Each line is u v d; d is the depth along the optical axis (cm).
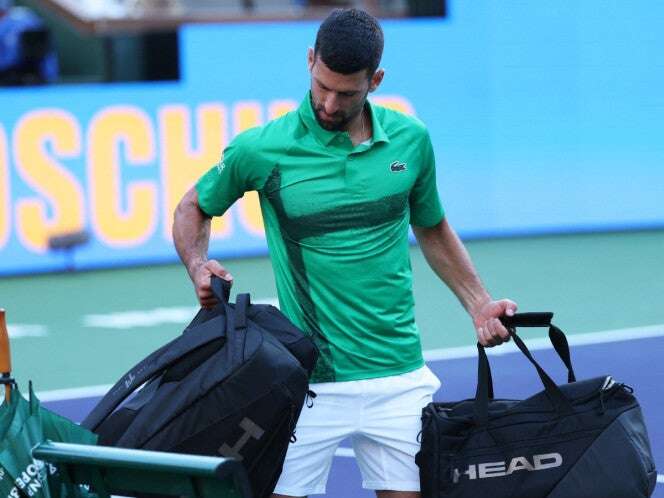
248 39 4644
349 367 1525
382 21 4766
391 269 1530
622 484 1426
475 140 4912
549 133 4981
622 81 5025
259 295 4066
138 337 3628
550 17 4934
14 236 4441
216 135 4625
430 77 4850
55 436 1375
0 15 4991
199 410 1391
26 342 3612
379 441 1548
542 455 1438
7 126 4394
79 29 4825
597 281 4234
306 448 1535
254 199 4684
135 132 4538
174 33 4853
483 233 4956
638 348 3353
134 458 1238
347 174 1502
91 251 4531
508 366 3177
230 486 1207
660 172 5084
